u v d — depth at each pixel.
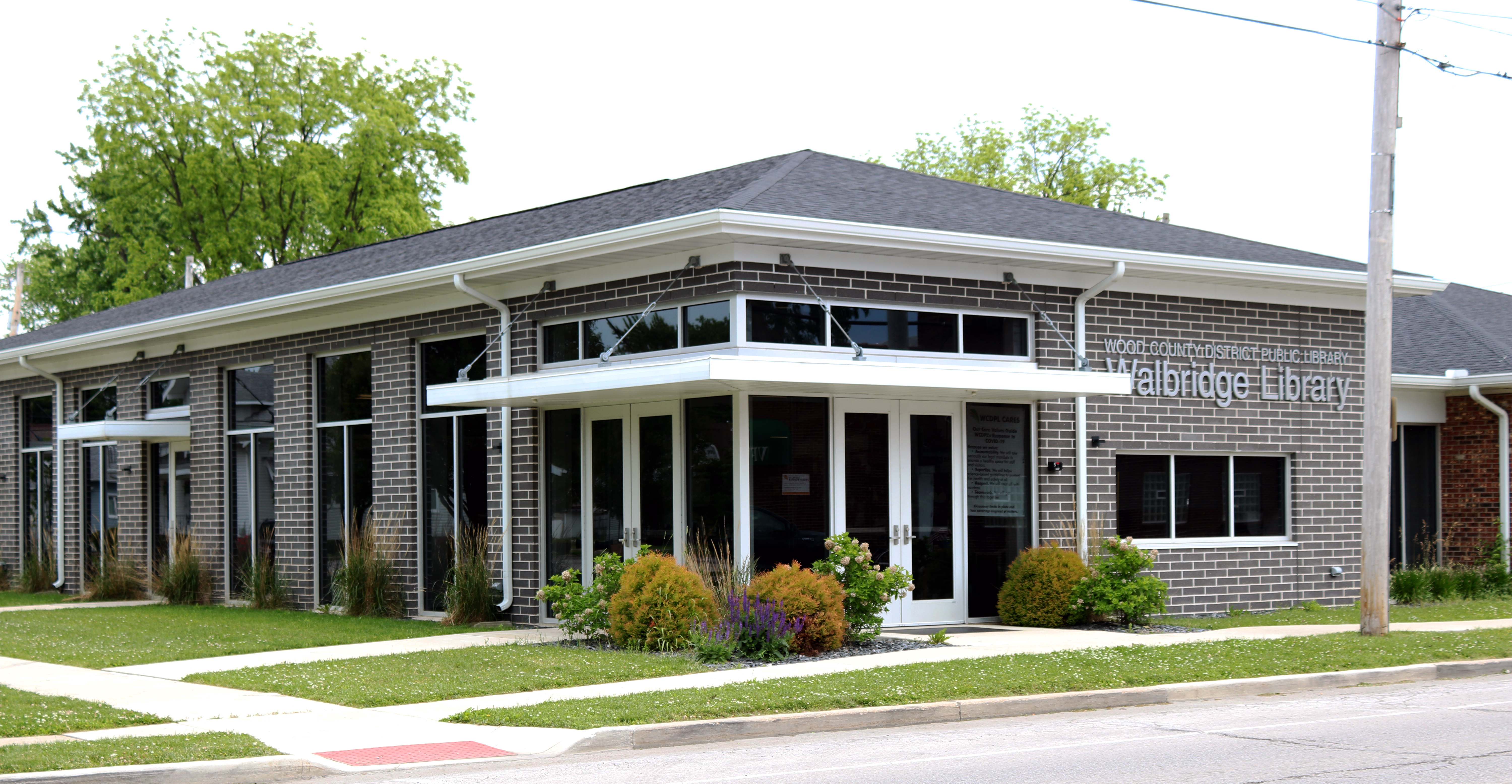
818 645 14.59
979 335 17.16
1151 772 8.70
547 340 17.75
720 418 15.88
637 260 16.34
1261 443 19.42
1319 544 19.94
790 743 10.23
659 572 14.73
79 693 12.51
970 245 16.25
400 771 9.25
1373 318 15.79
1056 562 16.98
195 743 9.70
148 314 26.77
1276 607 19.52
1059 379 15.94
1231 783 8.28
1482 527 23.59
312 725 10.74
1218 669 12.98
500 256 16.97
